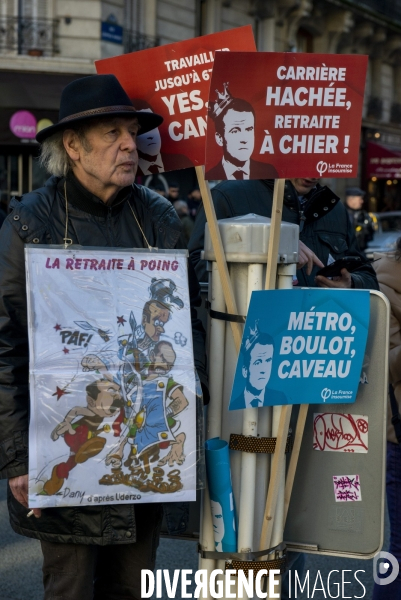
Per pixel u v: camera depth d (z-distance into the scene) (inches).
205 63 91.9
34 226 85.7
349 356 86.7
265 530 86.2
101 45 579.8
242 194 118.5
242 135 83.1
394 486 112.1
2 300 83.7
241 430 87.0
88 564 88.0
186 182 645.9
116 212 90.4
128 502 81.3
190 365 83.3
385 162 954.1
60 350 80.1
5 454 81.7
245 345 81.4
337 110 84.3
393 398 111.9
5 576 146.9
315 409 91.7
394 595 111.4
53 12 570.3
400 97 1045.2
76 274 82.4
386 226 535.8
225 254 85.2
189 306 85.0
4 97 545.3
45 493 79.4
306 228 121.3
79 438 80.0
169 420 82.0
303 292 83.7
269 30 775.7
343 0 846.5
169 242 92.2
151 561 93.0
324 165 84.6
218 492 85.8
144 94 95.5
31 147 571.8
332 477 92.2
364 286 111.9
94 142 86.0
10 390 82.4
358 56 83.7
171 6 655.1
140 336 82.7
